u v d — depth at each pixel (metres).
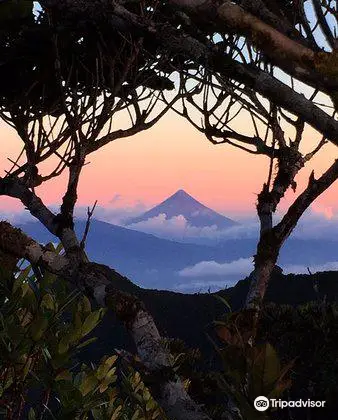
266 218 3.26
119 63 3.42
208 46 1.98
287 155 3.49
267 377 1.69
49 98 3.48
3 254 2.58
